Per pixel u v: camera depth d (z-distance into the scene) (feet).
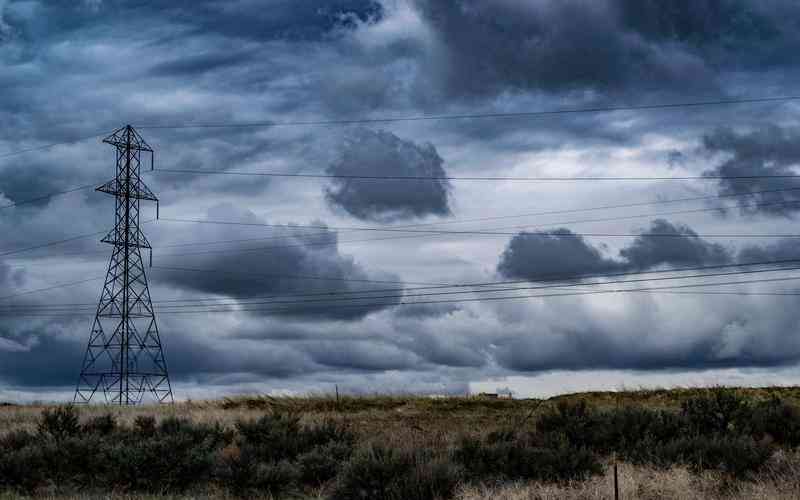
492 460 66.08
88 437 75.10
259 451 76.74
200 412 132.57
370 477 58.34
